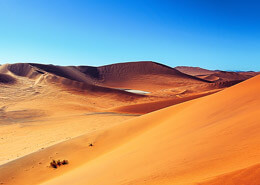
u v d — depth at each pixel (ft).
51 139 71.77
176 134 35.09
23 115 119.44
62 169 38.83
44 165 40.70
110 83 428.56
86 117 111.14
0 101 155.74
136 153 31.09
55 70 406.00
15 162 42.11
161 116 58.23
